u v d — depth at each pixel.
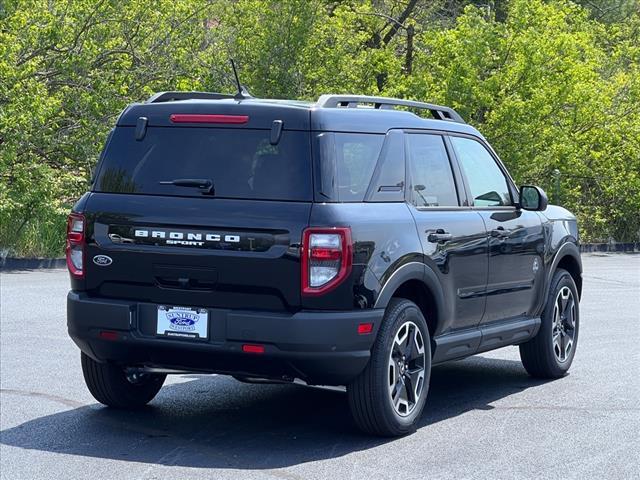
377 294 7.67
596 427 8.58
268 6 29.11
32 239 21.27
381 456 7.60
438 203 8.73
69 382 9.98
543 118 30.45
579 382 10.48
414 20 36.84
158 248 7.73
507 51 30.20
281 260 7.44
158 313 7.75
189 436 8.11
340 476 7.09
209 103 7.91
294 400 9.51
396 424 8.03
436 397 9.77
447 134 9.12
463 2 43.56
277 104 7.85
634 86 33.69
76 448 7.72
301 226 7.44
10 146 21.28
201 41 26.45
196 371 7.89
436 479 7.05
